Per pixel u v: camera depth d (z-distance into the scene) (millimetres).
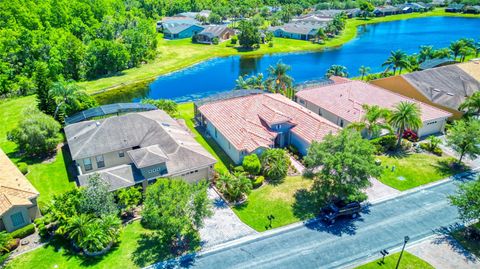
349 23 175875
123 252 32844
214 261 32094
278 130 51781
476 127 44781
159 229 33656
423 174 45750
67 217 34000
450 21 181250
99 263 31500
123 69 102750
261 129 51281
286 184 43719
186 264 31672
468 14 196250
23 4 106312
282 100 60062
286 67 70750
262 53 121938
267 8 190000
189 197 32250
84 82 92812
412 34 151125
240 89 71250
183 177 42719
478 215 32812
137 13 157750
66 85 58906
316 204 39781
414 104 51125
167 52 120562
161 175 40969
